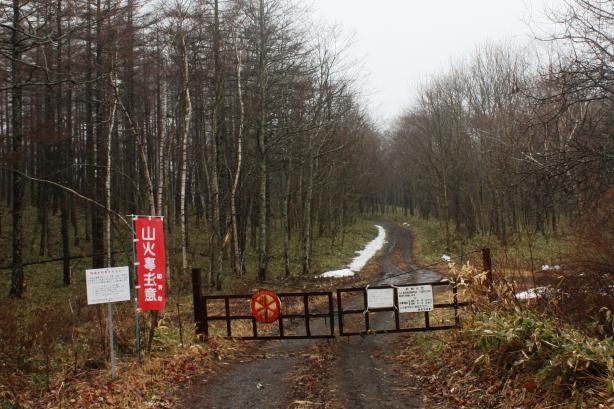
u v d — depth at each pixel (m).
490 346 7.62
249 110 24.39
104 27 14.98
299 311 16.25
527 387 6.26
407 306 10.48
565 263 9.07
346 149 33.56
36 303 17.92
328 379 8.19
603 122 8.04
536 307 8.72
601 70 7.61
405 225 63.44
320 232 43.38
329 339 11.66
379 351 10.22
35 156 37.53
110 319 8.15
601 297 8.05
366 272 28.50
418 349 9.80
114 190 30.83
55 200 38.91
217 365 9.50
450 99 40.94
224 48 22.91
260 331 13.05
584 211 8.43
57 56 13.49
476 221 41.28
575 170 8.20
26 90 18.50
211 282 22.23
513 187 9.84
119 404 6.95
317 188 34.88
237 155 22.55
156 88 26.25
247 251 34.62
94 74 18.94
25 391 7.40
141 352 9.53
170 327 11.95
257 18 23.97
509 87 30.64
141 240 9.17
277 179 41.59
